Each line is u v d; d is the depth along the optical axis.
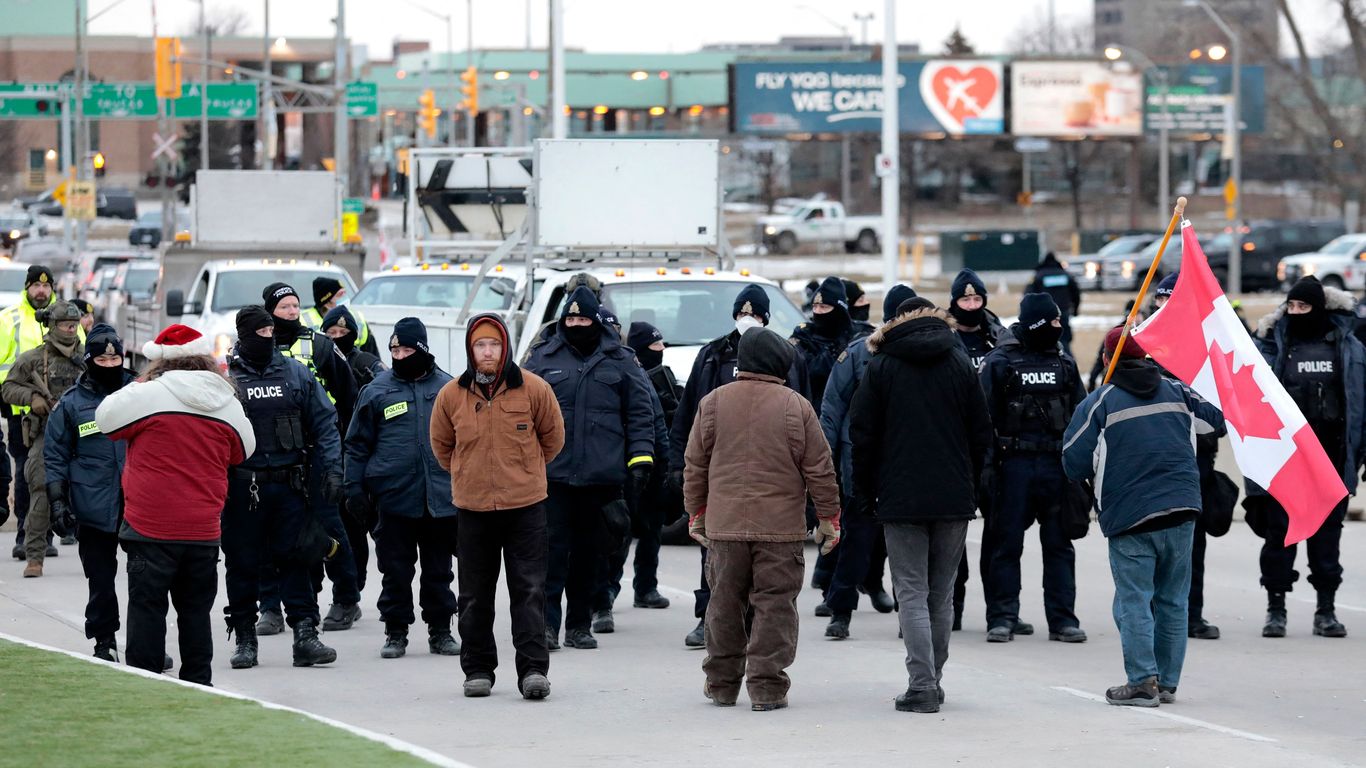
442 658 40.81
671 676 38.25
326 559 44.31
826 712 34.12
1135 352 34.78
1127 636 34.72
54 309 51.69
